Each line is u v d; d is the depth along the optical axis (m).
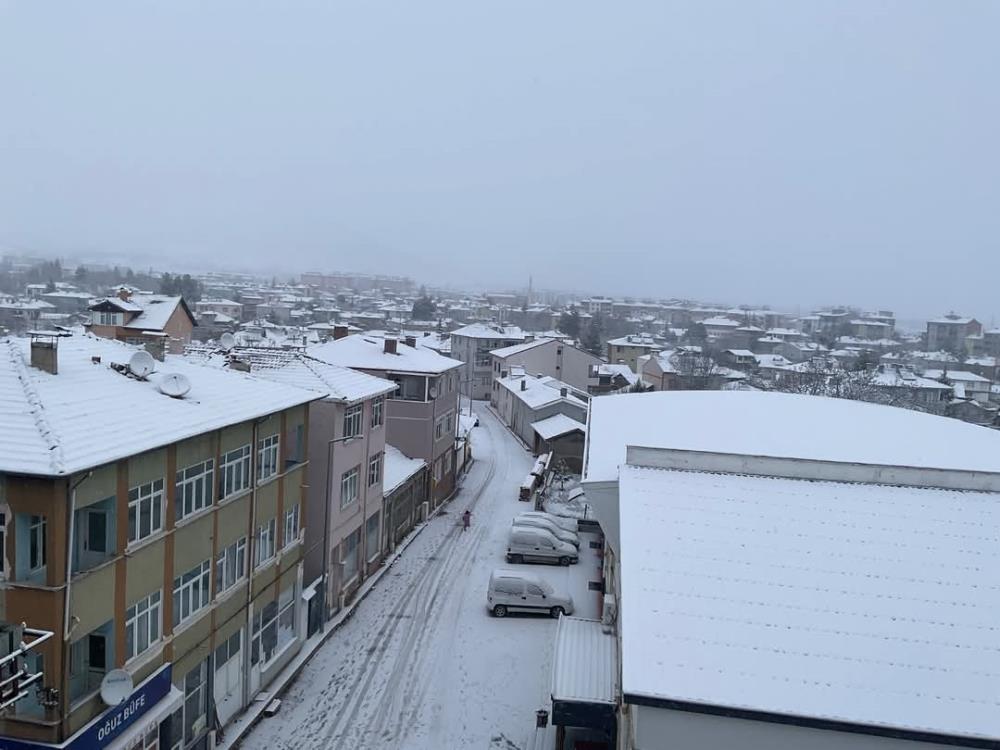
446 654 25.34
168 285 156.12
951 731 12.15
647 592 14.72
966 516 17.42
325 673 23.66
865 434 28.27
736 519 17.06
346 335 49.62
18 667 13.56
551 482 48.62
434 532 38.75
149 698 15.98
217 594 19.09
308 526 26.50
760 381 88.88
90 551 15.26
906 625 14.16
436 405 42.41
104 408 15.92
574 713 18.11
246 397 20.70
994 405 82.44
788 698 12.66
